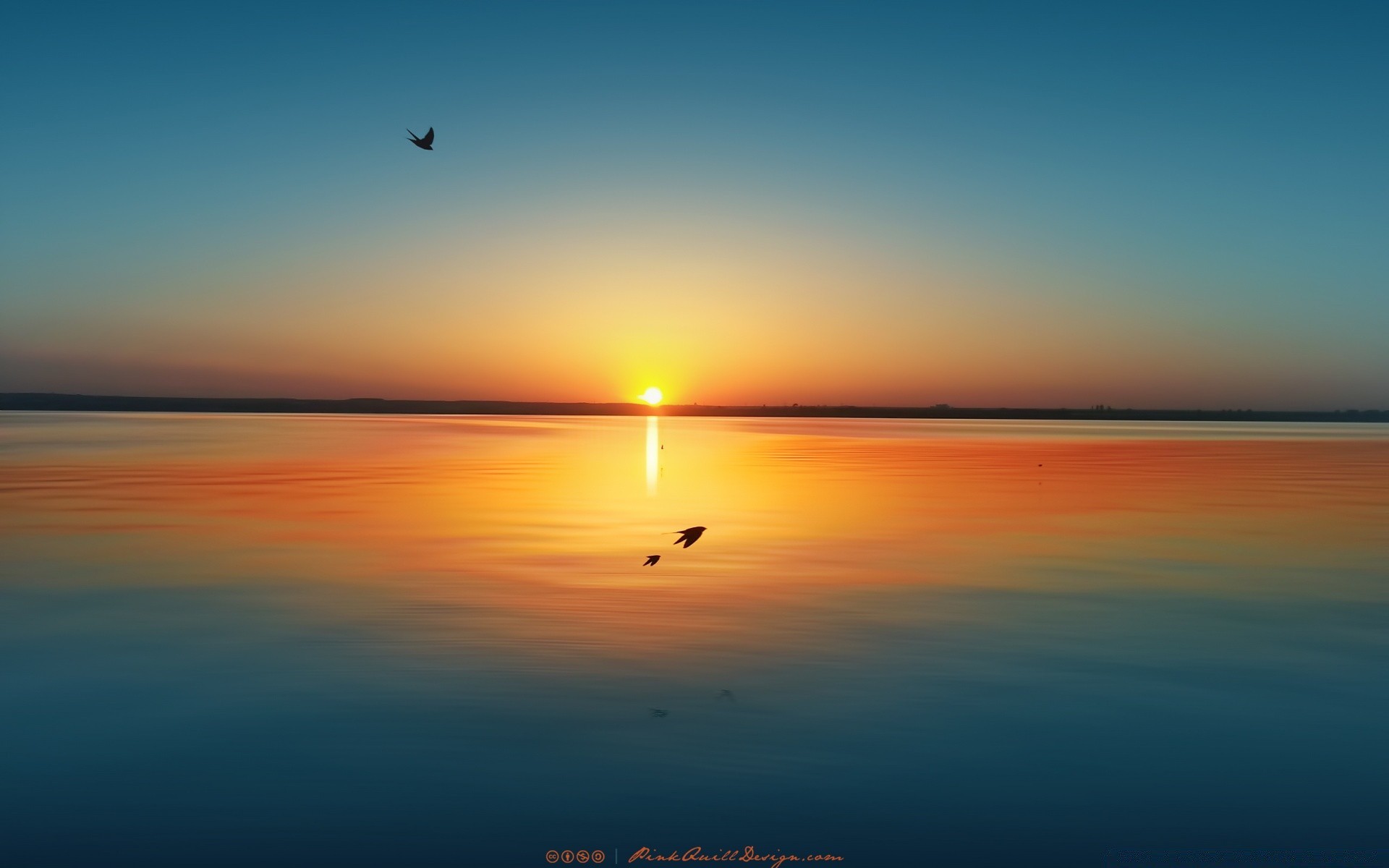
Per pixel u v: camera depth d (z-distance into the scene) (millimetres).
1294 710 13039
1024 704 13203
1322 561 24516
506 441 99375
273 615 17859
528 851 9289
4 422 161375
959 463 66375
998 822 9930
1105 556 25094
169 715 12578
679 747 11609
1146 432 171125
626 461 64438
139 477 48062
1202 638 16625
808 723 12406
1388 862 9156
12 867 8945
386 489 42344
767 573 22328
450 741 11750
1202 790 10641
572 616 17891
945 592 20219
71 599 19141
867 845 9469
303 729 12078
